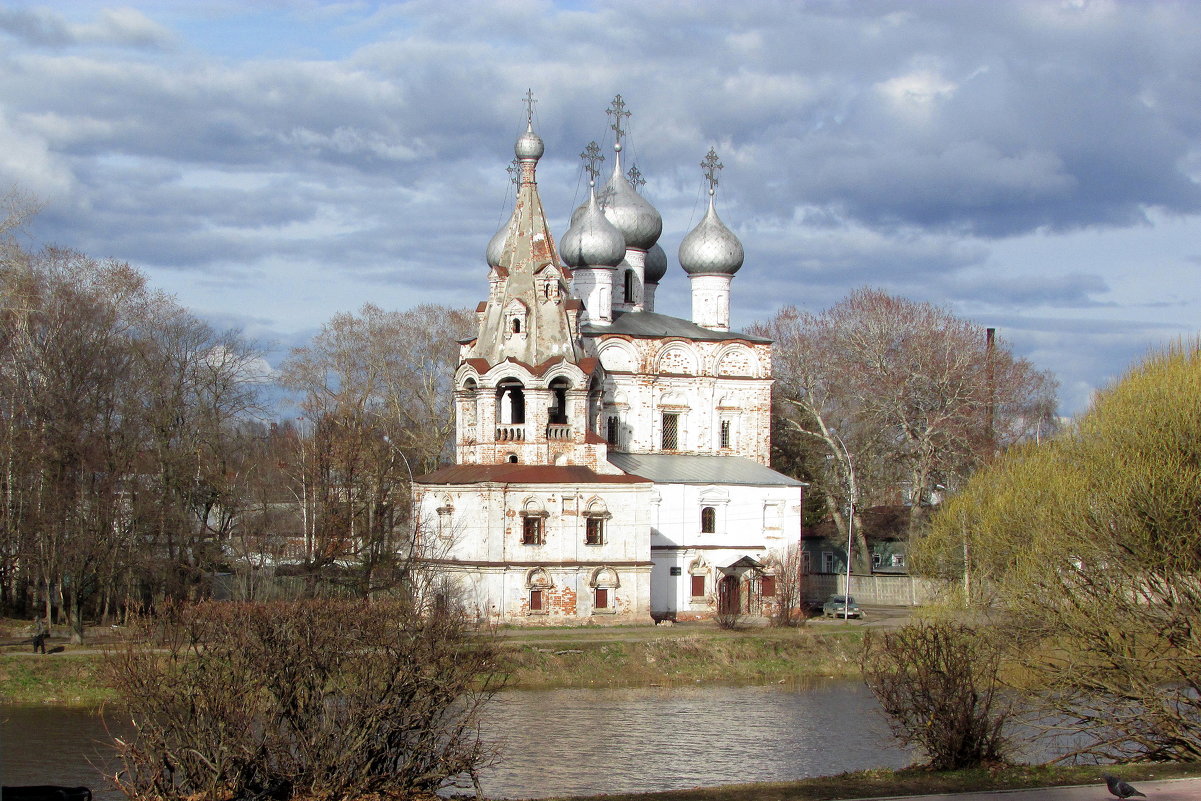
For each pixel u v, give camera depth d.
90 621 90.75
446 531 95.19
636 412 106.62
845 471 122.88
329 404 133.25
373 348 138.00
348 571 94.56
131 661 42.91
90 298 92.44
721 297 113.56
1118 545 51.31
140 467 90.00
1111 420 59.22
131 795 39.38
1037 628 52.50
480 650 51.06
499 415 99.50
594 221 108.62
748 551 104.69
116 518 87.56
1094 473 56.53
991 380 118.88
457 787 45.69
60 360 88.38
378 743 40.84
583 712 70.06
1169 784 39.09
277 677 40.66
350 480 98.62
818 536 127.25
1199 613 48.56
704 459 108.38
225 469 100.12
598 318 108.44
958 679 44.97
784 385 127.06
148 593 93.00
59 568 81.94
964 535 73.31
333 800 39.69
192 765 40.03
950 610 69.88
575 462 96.81
